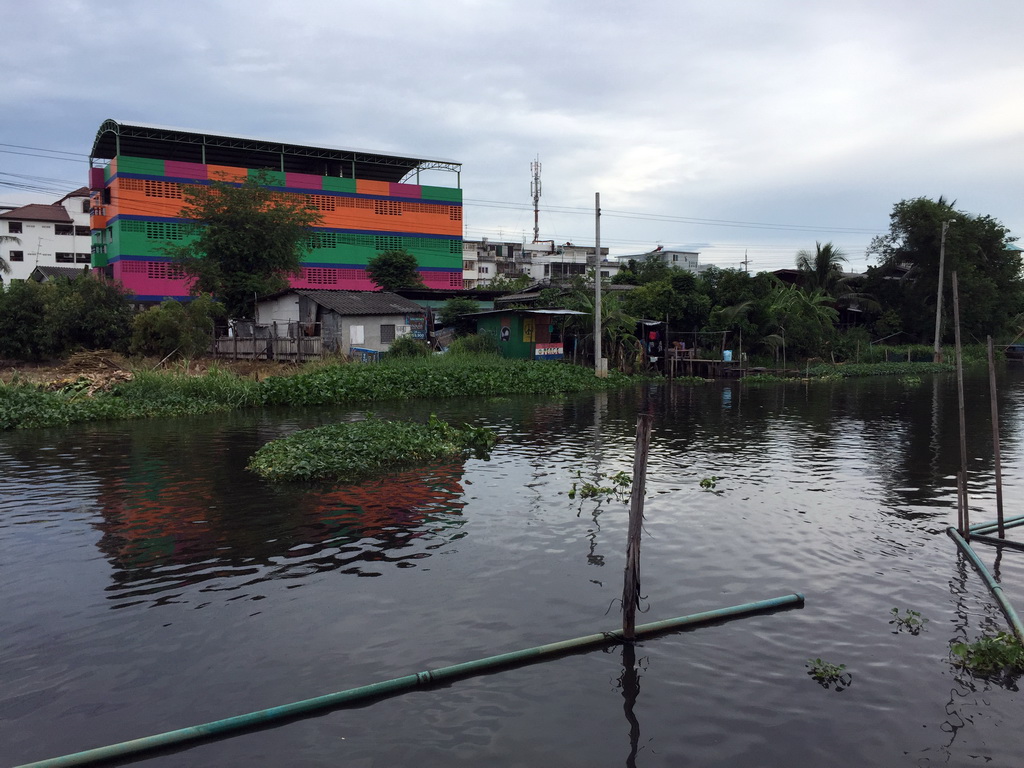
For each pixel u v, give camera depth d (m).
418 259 62.59
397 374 25.52
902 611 6.75
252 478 11.80
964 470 8.73
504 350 34.91
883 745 4.73
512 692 5.32
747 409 22.61
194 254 41.19
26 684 5.36
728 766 4.50
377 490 11.03
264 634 6.16
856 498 10.83
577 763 4.51
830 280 48.91
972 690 5.39
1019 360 52.84
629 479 11.86
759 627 6.40
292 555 8.09
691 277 40.09
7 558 8.01
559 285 43.53
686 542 8.66
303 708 5.01
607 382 30.67
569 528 9.16
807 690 5.38
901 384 33.09
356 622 6.39
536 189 90.25
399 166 61.84
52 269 57.88
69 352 30.09
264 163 59.22
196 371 27.25
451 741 4.73
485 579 7.40
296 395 22.80
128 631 6.22
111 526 9.14
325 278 58.28
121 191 49.38
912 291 49.94
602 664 5.73
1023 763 4.55
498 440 16.05
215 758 4.56
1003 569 7.74
